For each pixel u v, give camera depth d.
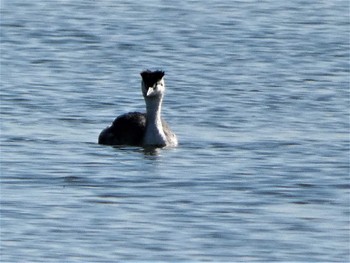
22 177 25.14
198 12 48.62
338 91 34.34
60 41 42.25
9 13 47.81
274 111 31.80
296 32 44.31
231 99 33.16
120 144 28.14
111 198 23.77
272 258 20.73
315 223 22.47
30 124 29.97
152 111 28.31
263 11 49.00
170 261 20.50
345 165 26.33
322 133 29.38
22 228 21.94
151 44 41.81
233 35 43.56
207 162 26.56
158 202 23.55
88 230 21.89
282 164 26.39
